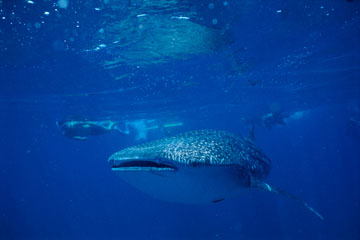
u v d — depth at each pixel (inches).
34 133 1513.3
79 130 491.2
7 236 1781.5
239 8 376.8
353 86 1025.5
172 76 658.2
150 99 855.1
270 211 1631.4
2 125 1262.3
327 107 1470.2
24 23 374.3
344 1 388.5
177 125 1478.8
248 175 142.6
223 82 756.6
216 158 121.3
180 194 123.6
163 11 366.9
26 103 834.8
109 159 122.3
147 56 520.4
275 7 386.9
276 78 776.9
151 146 126.2
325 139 3457.2
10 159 3137.3
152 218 2101.4
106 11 354.3
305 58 637.9
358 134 1008.2
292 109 1346.0
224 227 1626.5
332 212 1758.1
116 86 688.4
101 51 479.8
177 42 473.7
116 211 2210.9
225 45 506.0
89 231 2020.2
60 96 756.6
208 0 349.4
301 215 1633.9
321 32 496.7
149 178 115.2
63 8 342.0
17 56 482.6
